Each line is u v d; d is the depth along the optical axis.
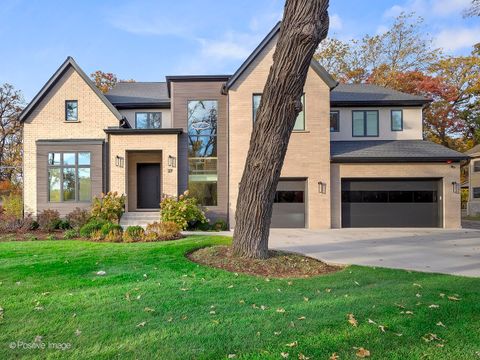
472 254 8.43
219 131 15.63
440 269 6.65
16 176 31.64
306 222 15.09
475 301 4.55
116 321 3.88
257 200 6.96
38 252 8.09
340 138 17.25
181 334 3.52
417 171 15.20
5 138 31.39
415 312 4.14
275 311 4.20
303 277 6.09
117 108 17.30
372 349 3.19
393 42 29.05
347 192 15.43
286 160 15.08
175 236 10.91
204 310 4.25
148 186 17.17
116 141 15.26
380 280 5.77
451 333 3.55
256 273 6.31
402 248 9.32
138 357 3.04
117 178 15.18
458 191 15.09
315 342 3.33
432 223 15.32
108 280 5.73
